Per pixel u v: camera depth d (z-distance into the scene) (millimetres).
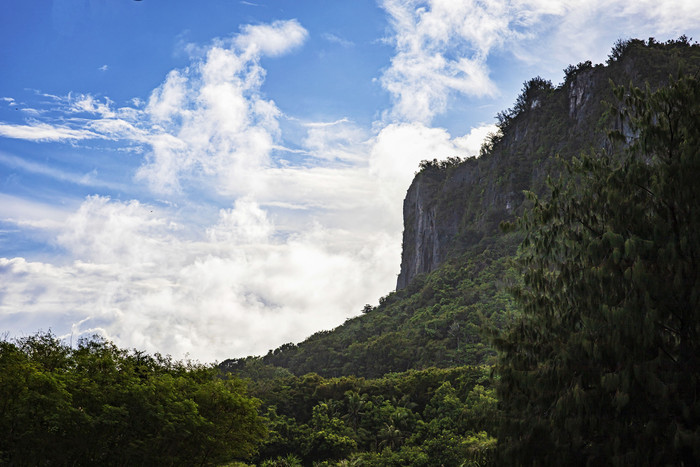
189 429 36969
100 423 32312
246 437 42312
